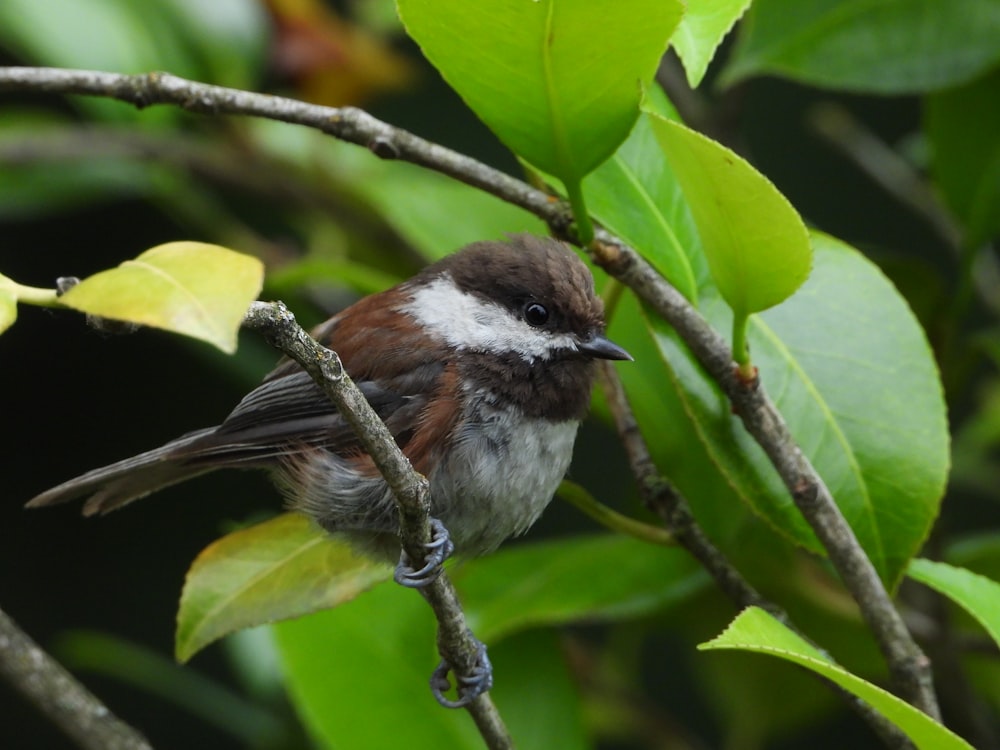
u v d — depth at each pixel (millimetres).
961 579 2887
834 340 2900
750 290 2877
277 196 3031
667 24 2865
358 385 2932
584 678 2996
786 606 2951
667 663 3117
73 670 3109
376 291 2959
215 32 3012
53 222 3115
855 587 2885
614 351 2928
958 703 2943
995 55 2938
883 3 2939
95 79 2906
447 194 2967
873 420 2895
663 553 2938
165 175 3033
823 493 2885
